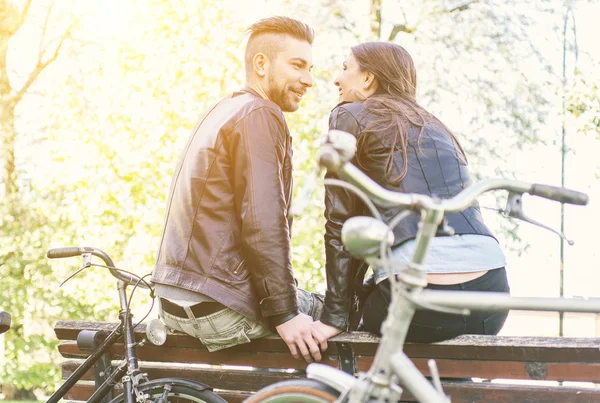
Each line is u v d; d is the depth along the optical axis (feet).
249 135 12.32
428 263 11.15
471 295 6.98
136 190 50.80
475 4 56.90
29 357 58.75
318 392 8.45
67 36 60.59
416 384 6.92
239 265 12.25
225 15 51.11
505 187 7.70
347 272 11.89
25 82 65.21
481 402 11.23
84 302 54.34
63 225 55.47
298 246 49.16
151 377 13.46
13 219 58.44
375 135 11.89
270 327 12.37
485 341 11.32
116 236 51.75
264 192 12.06
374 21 56.13
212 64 50.08
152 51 50.14
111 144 50.29
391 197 6.87
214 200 12.35
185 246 12.35
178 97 49.60
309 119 50.85
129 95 50.88
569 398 10.93
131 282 13.50
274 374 12.64
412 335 11.48
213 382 12.98
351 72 13.17
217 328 12.27
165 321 12.94
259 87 13.52
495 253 11.60
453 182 11.70
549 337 11.14
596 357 10.84
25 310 57.11
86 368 13.79
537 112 55.01
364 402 7.33
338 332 11.92
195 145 12.80
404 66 12.92
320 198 49.98
